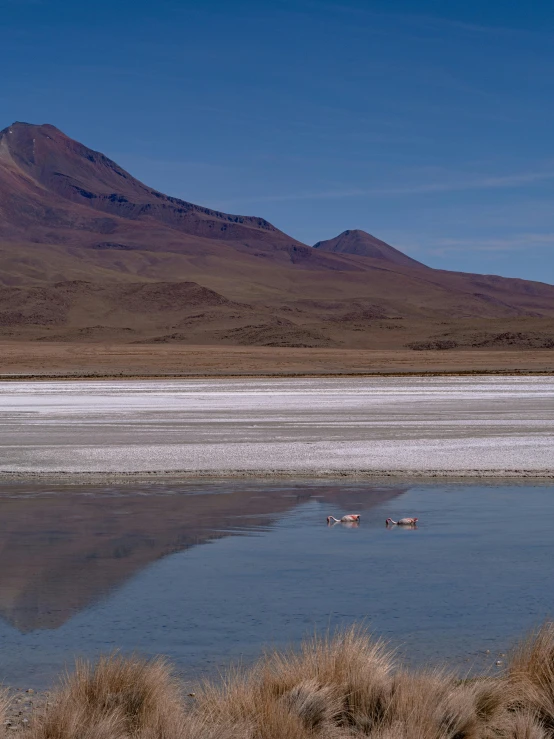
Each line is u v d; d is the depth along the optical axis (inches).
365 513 615.2
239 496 689.0
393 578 433.4
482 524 574.6
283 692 271.9
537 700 270.4
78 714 250.4
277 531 553.0
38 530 553.3
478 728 259.6
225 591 410.3
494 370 3221.0
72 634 348.5
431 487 735.1
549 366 3543.3
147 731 246.5
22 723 260.7
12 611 378.9
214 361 3784.5
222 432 1185.4
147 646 333.7
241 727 250.7
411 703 264.1
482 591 409.4
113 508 634.2
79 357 3900.1
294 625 358.6
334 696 269.3
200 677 300.5
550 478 778.8
